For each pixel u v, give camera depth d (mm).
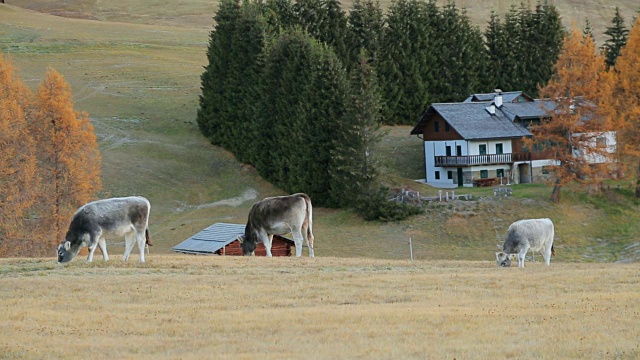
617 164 81125
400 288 32312
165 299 30219
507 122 96062
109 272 36250
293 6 116750
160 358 21438
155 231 84375
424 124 98000
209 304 29188
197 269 37719
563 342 22672
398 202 82000
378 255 73188
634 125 79125
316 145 87500
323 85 87500
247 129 100562
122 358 21656
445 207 81000
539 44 121188
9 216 61125
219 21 108875
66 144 63938
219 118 107938
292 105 92750
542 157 95375
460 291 31703
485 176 94375
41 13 197375
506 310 27469
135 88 131375
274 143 95188
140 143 107812
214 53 109188
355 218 83125
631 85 81625
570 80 81125
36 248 62219
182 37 171500
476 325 25016
